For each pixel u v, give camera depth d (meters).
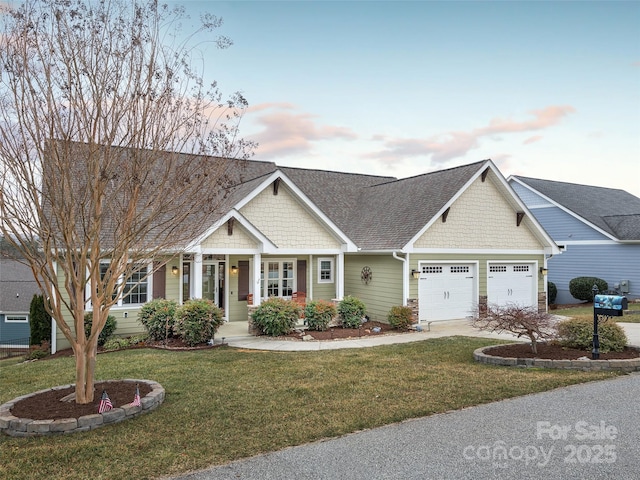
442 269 16.84
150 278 14.51
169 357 10.66
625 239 22.20
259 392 7.58
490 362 9.66
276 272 17.47
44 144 5.93
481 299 17.48
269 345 12.36
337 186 21.83
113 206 6.85
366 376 8.60
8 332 24.45
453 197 16.11
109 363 10.01
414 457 5.04
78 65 6.11
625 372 8.77
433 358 10.28
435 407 6.73
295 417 6.34
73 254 6.74
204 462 4.95
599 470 4.70
